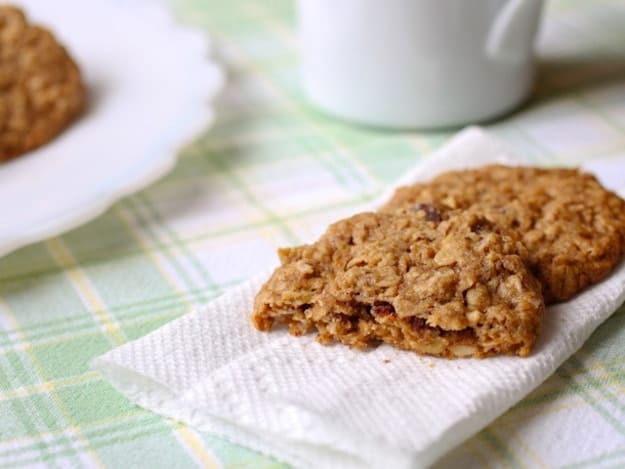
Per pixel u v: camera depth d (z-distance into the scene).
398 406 0.42
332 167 0.56
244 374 0.43
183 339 0.45
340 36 0.57
